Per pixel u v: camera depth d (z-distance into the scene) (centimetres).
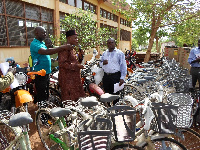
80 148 179
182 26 1229
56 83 459
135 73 544
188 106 222
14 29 804
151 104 226
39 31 346
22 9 834
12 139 228
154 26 1155
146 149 236
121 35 2133
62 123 254
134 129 202
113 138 213
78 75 344
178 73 547
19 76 284
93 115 229
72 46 327
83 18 892
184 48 816
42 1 926
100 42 920
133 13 1143
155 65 848
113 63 401
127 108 225
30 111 455
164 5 1016
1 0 739
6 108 322
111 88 416
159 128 211
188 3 996
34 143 327
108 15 1761
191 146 251
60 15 1091
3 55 755
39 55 354
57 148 250
